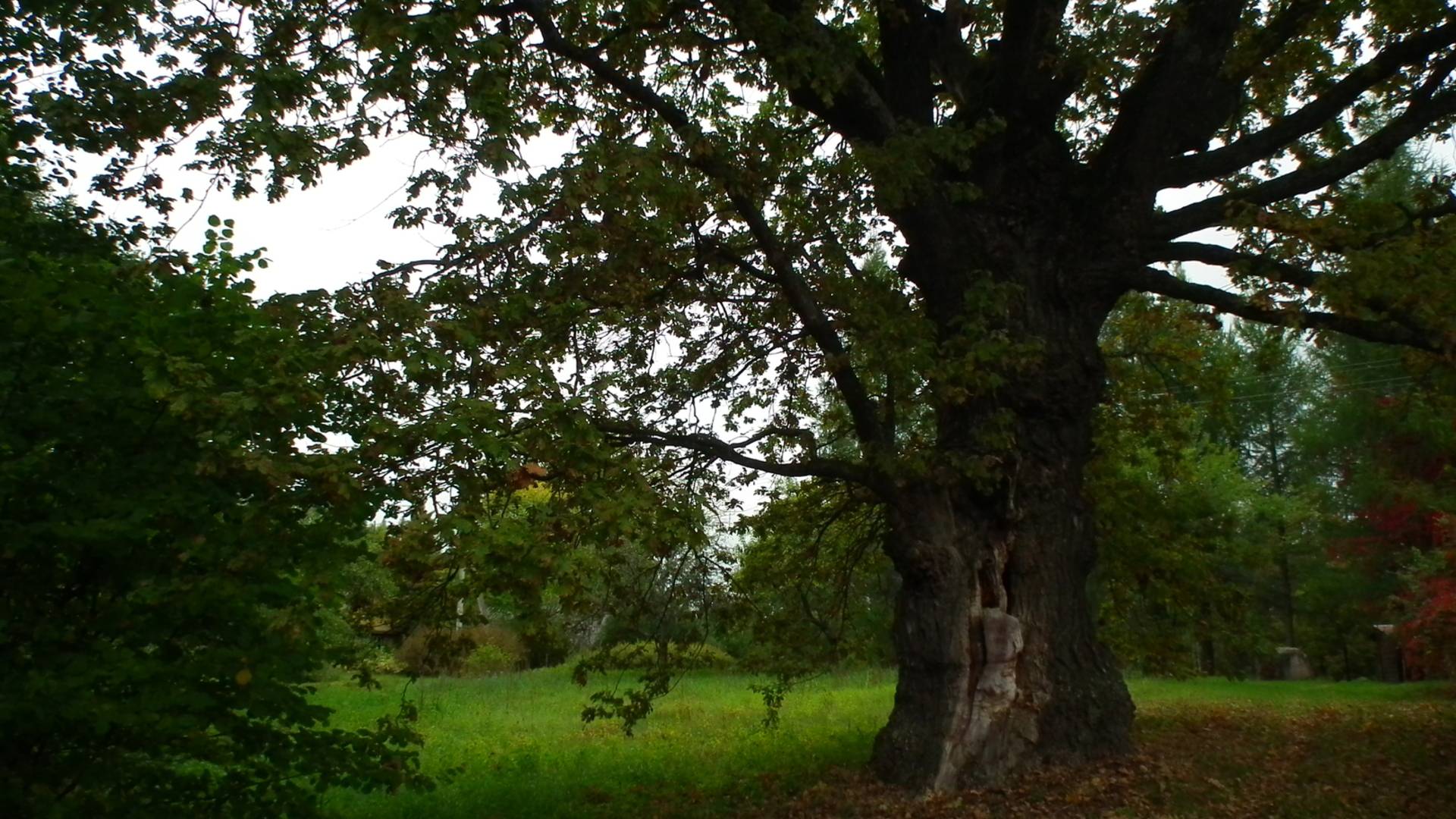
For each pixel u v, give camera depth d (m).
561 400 7.23
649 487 7.57
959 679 9.78
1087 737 9.87
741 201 9.94
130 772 6.00
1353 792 9.39
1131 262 10.47
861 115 10.81
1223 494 28.47
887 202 9.98
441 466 6.75
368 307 7.61
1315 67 12.45
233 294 6.22
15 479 5.50
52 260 6.09
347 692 23.09
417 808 11.22
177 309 6.05
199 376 5.63
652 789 11.71
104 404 5.86
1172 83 10.44
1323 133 12.66
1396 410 14.24
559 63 10.33
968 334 9.57
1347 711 15.58
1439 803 8.98
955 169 11.02
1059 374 10.37
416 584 7.70
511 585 6.64
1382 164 16.52
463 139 8.59
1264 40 11.27
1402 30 11.62
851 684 24.55
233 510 6.03
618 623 11.12
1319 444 26.17
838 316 10.62
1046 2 10.87
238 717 6.16
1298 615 33.94
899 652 10.23
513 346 8.23
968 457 9.73
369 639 8.65
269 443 6.23
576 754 14.94
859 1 12.58
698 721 18.55
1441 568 19.25
